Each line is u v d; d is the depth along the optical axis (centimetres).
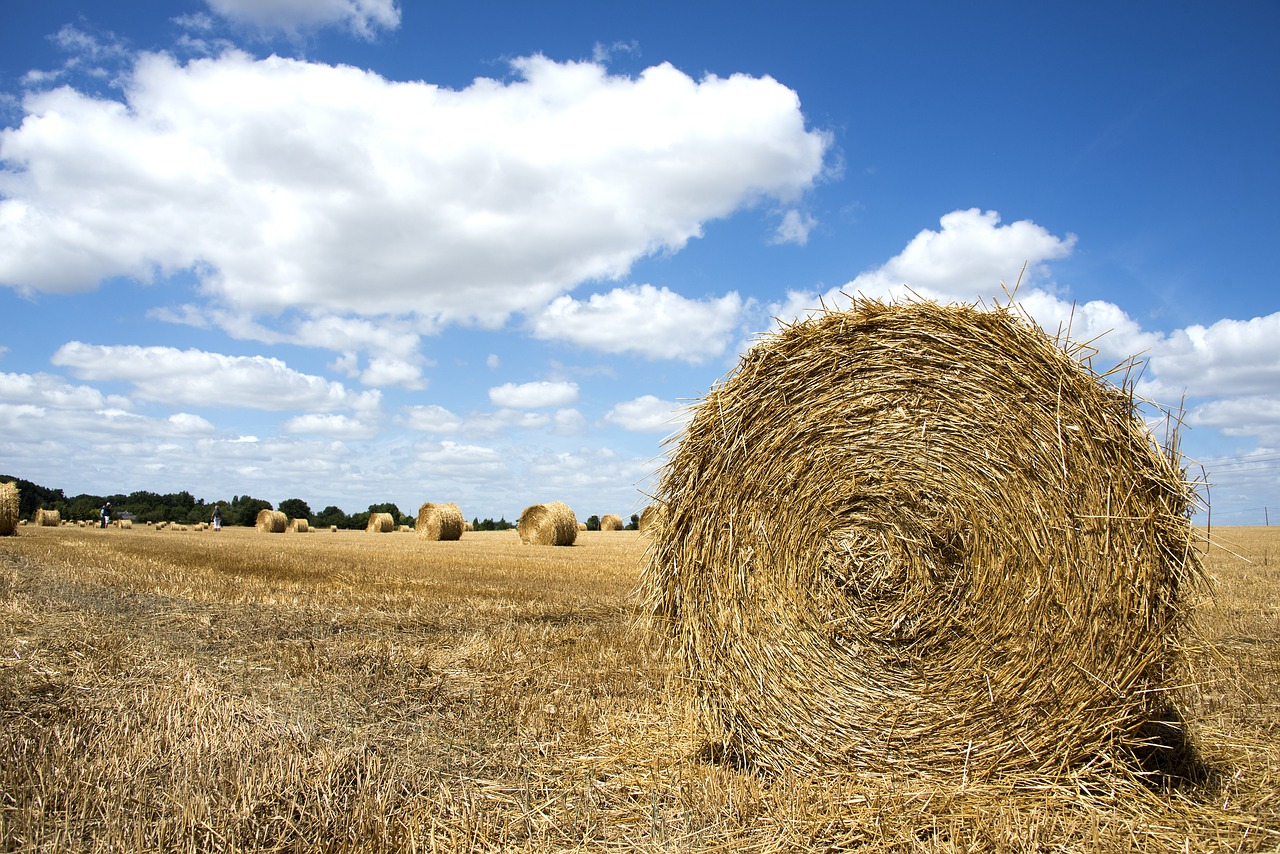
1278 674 726
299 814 406
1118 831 422
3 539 2509
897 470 521
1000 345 500
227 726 523
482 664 792
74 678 664
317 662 764
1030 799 463
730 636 555
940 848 407
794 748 531
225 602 1144
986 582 494
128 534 3662
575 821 432
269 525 4834
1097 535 469
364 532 5253
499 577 1642
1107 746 471
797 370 550
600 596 1333
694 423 575
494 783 482
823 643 531
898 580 515
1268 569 1741
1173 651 466
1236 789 476
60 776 429
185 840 369
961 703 497
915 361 524
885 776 506
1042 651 479
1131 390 470
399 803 435
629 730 597
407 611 1122
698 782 491
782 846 409
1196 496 465
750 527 556
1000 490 493
